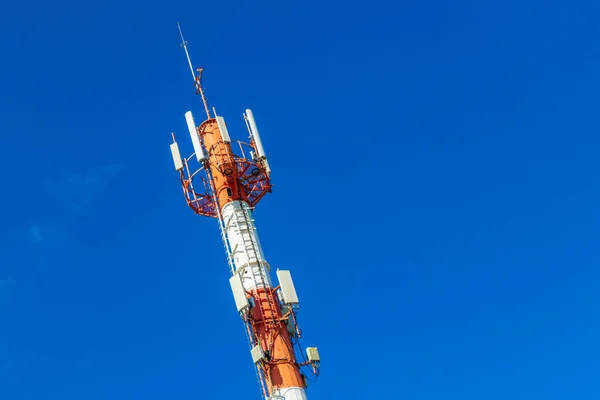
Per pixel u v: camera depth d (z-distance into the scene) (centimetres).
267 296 6544
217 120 7619
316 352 6309
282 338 6306
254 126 7769
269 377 6066
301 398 5988
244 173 7381
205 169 7481
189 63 8312
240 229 6969
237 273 6650
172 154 7644
